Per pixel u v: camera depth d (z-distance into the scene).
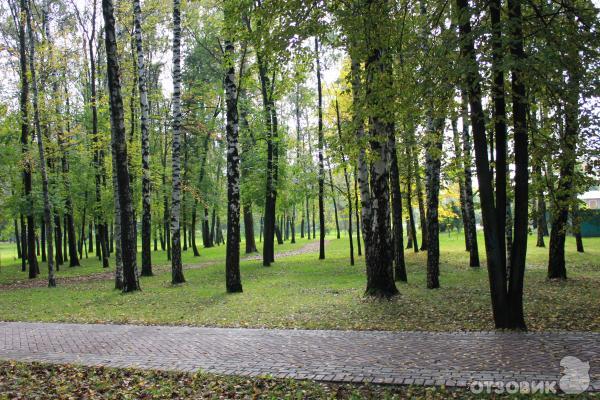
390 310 11.64
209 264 30.73
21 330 11.31
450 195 29.59
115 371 7.67
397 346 8.19
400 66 9.88
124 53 28.52
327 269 24.38
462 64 7.93
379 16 9.24
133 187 31.00
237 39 10.62
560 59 7.92
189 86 33.47
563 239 15.89
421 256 26.88
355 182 25.42
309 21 9.24
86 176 33.72
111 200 31.50
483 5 8.66
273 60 9.95
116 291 18.61
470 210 21.55
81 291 19.23
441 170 17.17
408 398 5.84
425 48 9.61
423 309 11.56
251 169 27.84
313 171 29.45
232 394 6.40
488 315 10.43
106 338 10.08
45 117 25.81
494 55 8.09
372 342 8.58
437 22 9.85
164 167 35.31
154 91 32.44
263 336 9.59
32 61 22.34
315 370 7.11
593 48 8.53
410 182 24.52
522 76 8.41
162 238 48.34
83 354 8.81
